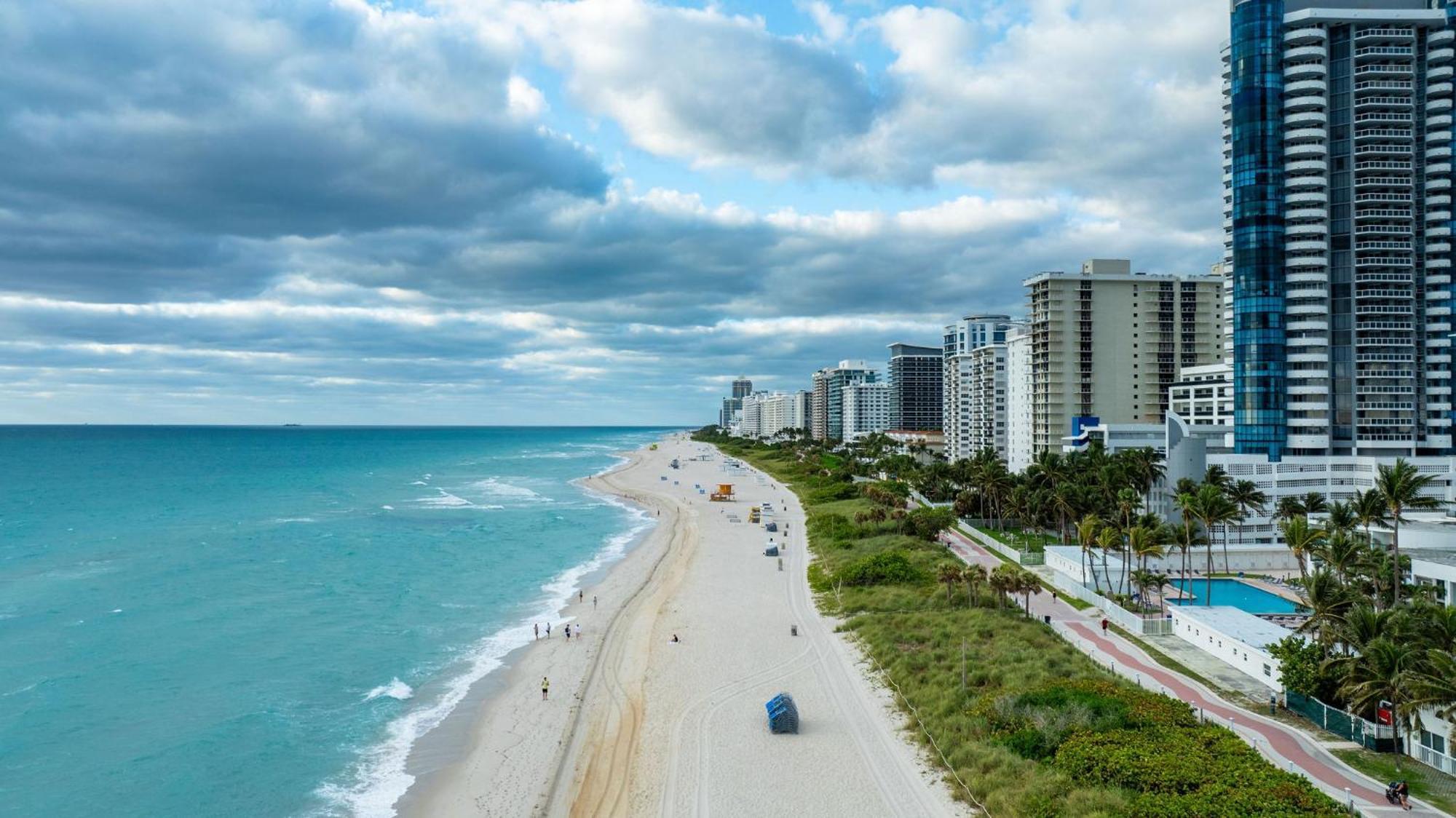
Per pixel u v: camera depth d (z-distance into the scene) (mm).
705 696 66812
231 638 85438
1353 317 132500
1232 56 138000
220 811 50281
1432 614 51906
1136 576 86250
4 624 89250
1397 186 131500
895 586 101000
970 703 60219
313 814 50000
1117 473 115562
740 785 51062
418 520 177375
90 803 50844
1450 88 134750
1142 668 68875
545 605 100625
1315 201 131750
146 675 73562
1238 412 135125
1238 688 63656
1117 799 43562
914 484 189000
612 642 83562
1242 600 92688
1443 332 134500
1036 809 43906
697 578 114062
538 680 73062
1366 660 52062
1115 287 189750
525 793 52156
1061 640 76562
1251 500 107188
